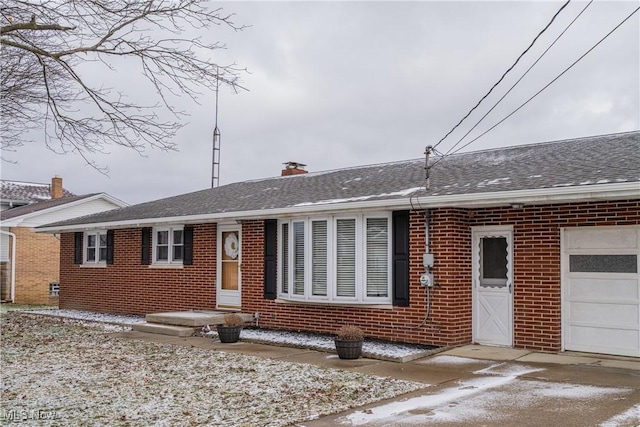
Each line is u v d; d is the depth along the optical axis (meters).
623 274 9.88
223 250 15.41
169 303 16.48
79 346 11.84
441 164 14.16
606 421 6.21
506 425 6.19
